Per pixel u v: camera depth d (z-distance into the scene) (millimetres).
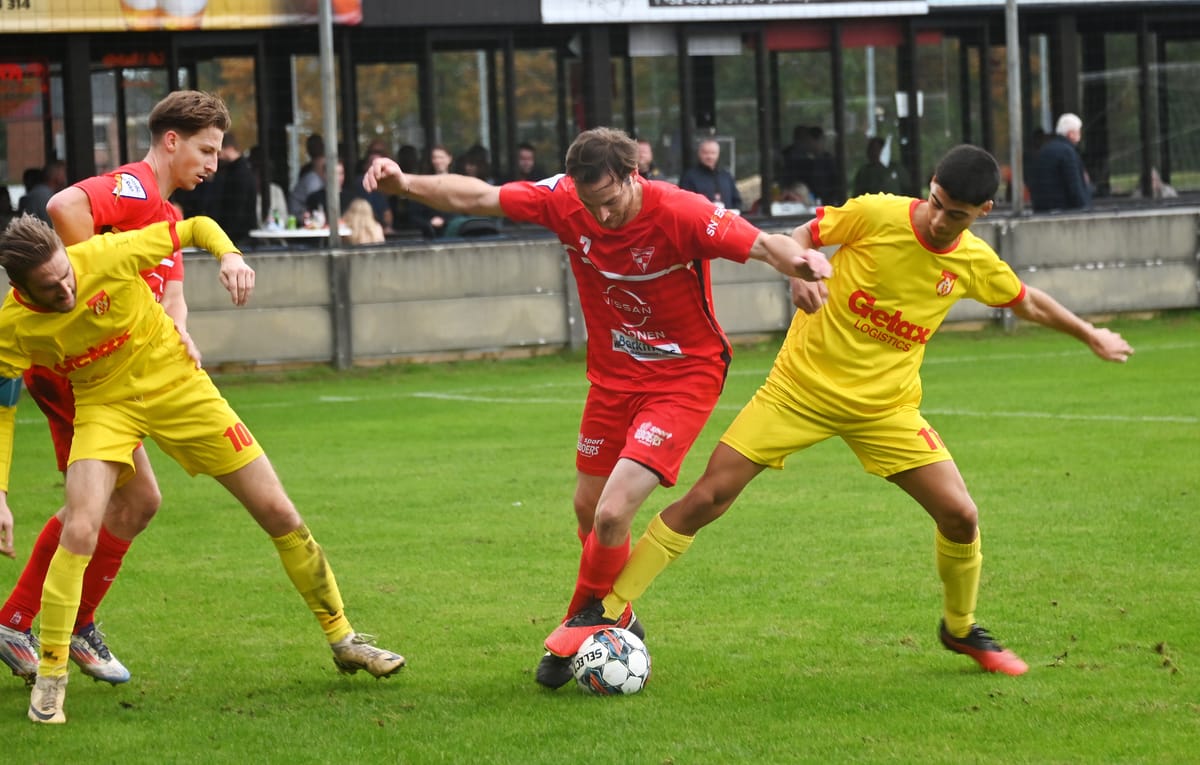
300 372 47438
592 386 15641
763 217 53438
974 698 14211
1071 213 53625
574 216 14977
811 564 20484
